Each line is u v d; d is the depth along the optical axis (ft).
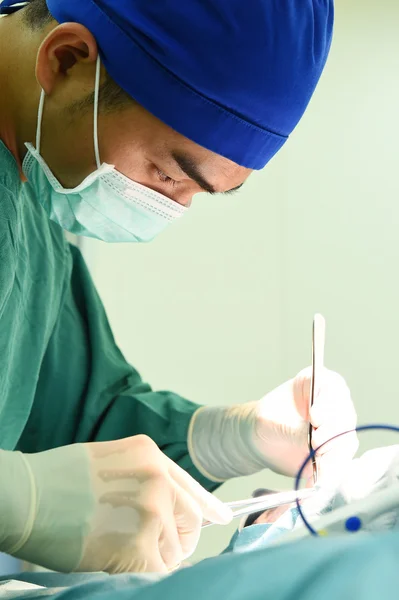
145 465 3.12
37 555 2.90
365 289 6.50
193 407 5.09
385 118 6.52
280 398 4.75
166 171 3.82
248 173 3.88
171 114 3.59
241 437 4.72
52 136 3.89
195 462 4.83
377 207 6.51
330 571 1.33
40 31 3.87
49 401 5.02
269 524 3.78
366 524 2.53
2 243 3.73
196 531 3.26
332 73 6.59
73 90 3.75
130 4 3.55
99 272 6.95
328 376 4.69
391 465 3.27
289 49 3.56
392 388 6.37
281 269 6.70
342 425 4.27
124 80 3.59
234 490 6.68
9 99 3.99
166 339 6.90
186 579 1.52
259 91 3.57
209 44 3.49
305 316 6.63
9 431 4.46
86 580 2.81
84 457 3.10
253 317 6.75
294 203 6.68
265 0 3.49
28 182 4.62
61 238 5.09
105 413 5.04
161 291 6.92
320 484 3.59
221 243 6.84
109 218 4.15
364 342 6.46
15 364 4.51
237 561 1.51
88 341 5.16
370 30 6.55
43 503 2.89
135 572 2.91
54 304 4.93
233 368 6.77
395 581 1.30
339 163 6.58
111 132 3.75
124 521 2.97
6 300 3.86
